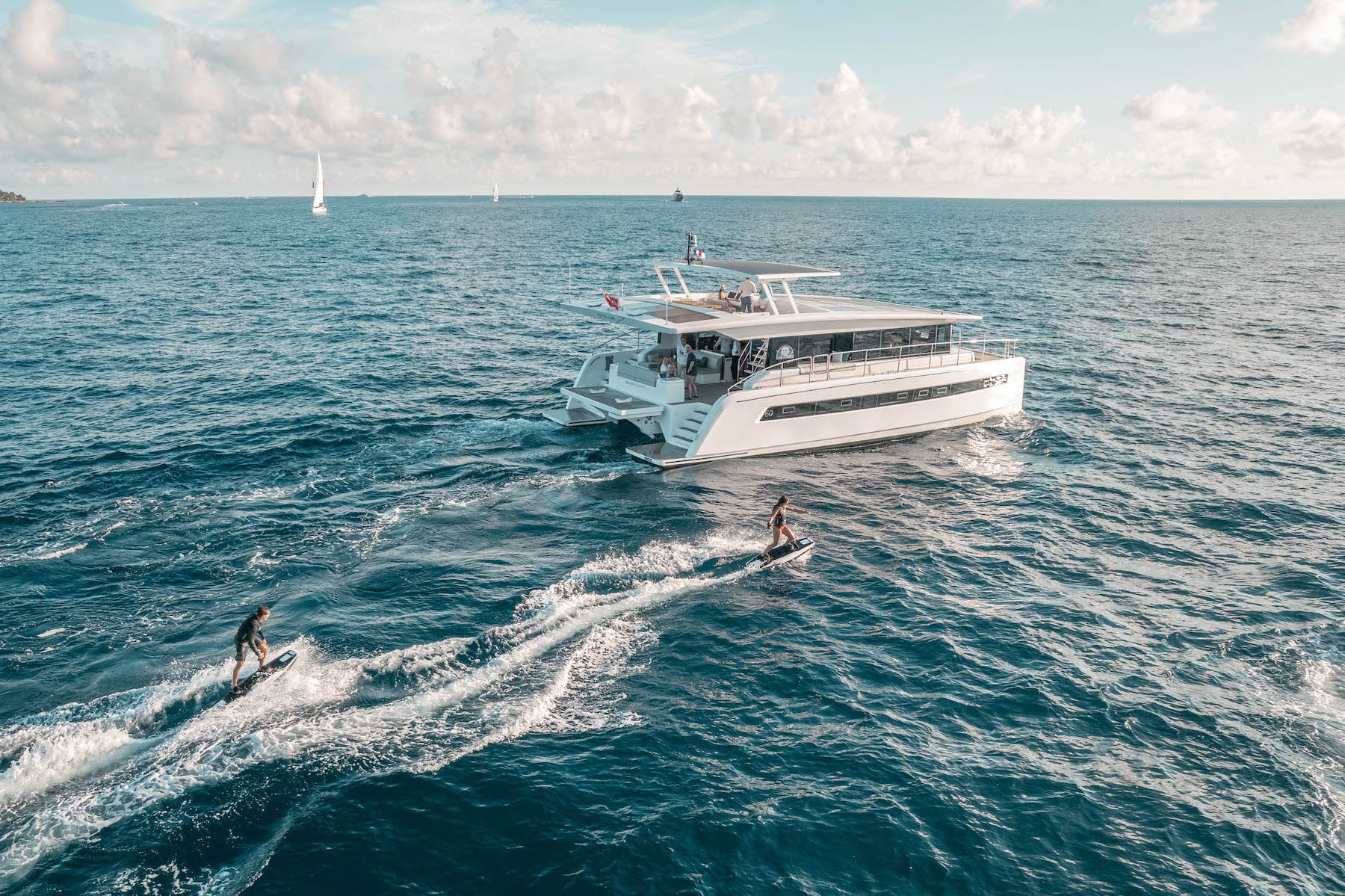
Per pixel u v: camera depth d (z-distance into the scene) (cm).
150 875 1001
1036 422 3106
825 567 1923
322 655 1462
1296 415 3170
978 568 1938
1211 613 1723
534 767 1211
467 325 4962
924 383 2886
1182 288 7056
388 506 2183
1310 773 1234
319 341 4400
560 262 9031
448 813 1119
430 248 10919
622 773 1211
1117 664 1533
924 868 1060
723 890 1018
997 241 13225
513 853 1062
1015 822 1141
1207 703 1408
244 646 1362
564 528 2083
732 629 1630
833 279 7375
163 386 3394
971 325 5138
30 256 9181
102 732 1241
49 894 967
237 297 5991
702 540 2034
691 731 1312
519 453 2658
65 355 3966
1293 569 1917
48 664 1423
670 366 2800
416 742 1252
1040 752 1290
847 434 2789
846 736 1316
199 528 2019
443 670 1434
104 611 1616
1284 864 1073
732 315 2809
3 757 1181
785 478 2500
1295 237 15725
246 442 2683
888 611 1728
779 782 1207
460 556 1897
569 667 1468
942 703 1413
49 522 2036
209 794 1131
